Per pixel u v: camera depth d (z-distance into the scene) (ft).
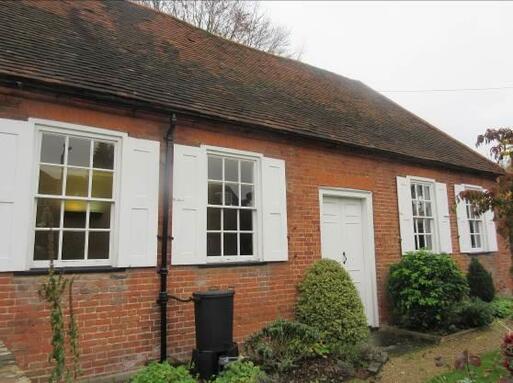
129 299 17.80
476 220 38.01
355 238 28.04
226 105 22.91
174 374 14.29
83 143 17.99
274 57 38.37
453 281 25.76
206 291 18.19
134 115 19.20
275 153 24.12
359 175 28.35
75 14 24.61
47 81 16.34
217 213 21.72
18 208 15.62
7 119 15.89
